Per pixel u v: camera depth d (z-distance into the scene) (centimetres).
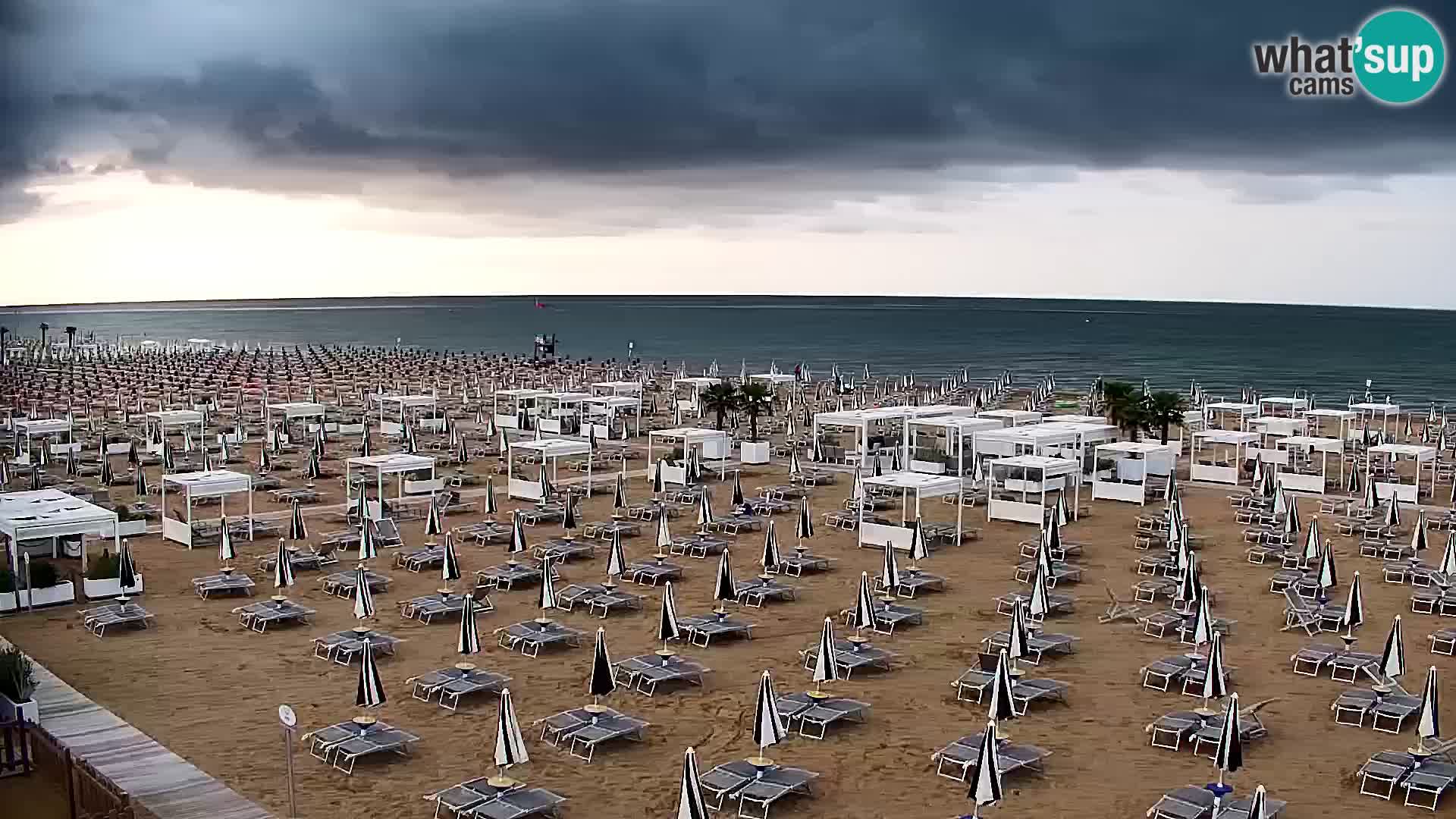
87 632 3156
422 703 2616
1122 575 3850
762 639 3122
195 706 2602
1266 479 5012
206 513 4822
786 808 2098
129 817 1789
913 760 2320
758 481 5762
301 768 2259
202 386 10962
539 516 4681
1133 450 5131
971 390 11131
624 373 12650
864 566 3959
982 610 3406
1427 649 3042
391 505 4947
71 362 14125
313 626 3222
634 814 2069
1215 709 2564
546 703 2623
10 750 2131
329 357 15275
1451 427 8156
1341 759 2317
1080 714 2569
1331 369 15412
